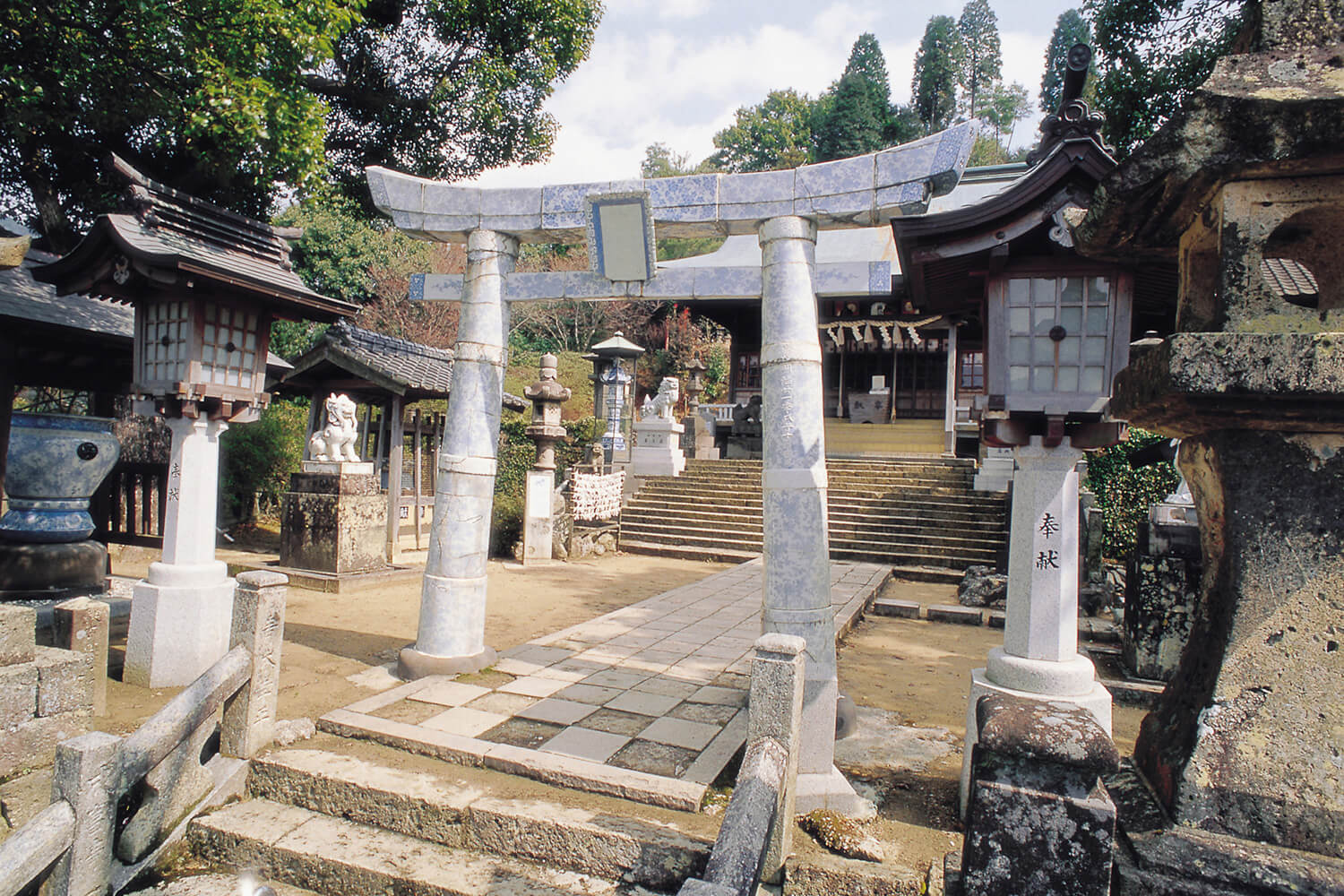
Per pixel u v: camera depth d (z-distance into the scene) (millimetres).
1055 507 3748
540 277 5809
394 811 3898
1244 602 2010
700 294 5383
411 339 24984
